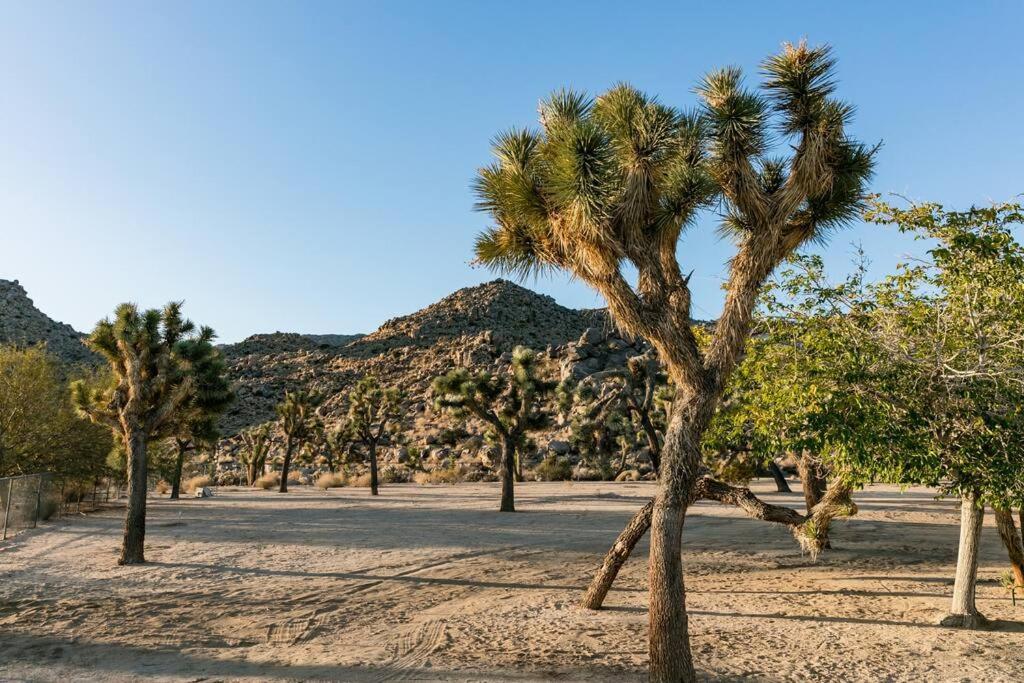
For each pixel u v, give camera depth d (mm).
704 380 8305
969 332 9242
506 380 31359
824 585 14375
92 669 8719
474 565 16484
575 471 54156
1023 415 8883
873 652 9562
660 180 8492
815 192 8312
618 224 8312
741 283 8406
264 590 13562
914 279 10297
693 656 9406
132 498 16031
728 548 19062
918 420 9422
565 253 8672
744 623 11242
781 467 50594
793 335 11477
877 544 19672
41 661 9047
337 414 91688
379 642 10117
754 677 8500
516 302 148250
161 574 14734
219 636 10414
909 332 9836
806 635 10484
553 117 8789
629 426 53562
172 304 17344
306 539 19953
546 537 20875
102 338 16844
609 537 20953
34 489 21969
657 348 8391
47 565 15453
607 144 7805
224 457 76125
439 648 9789
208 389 28250
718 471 18688
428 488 46031
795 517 11914
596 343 77125
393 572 15547
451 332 134500
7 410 25422
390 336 138625
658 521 8062
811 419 9914
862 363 9883
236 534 20797
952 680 8391
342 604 12547
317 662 9094
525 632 10680
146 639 10172
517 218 8852
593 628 10883
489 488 44750
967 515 11070
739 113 7988
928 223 9320
